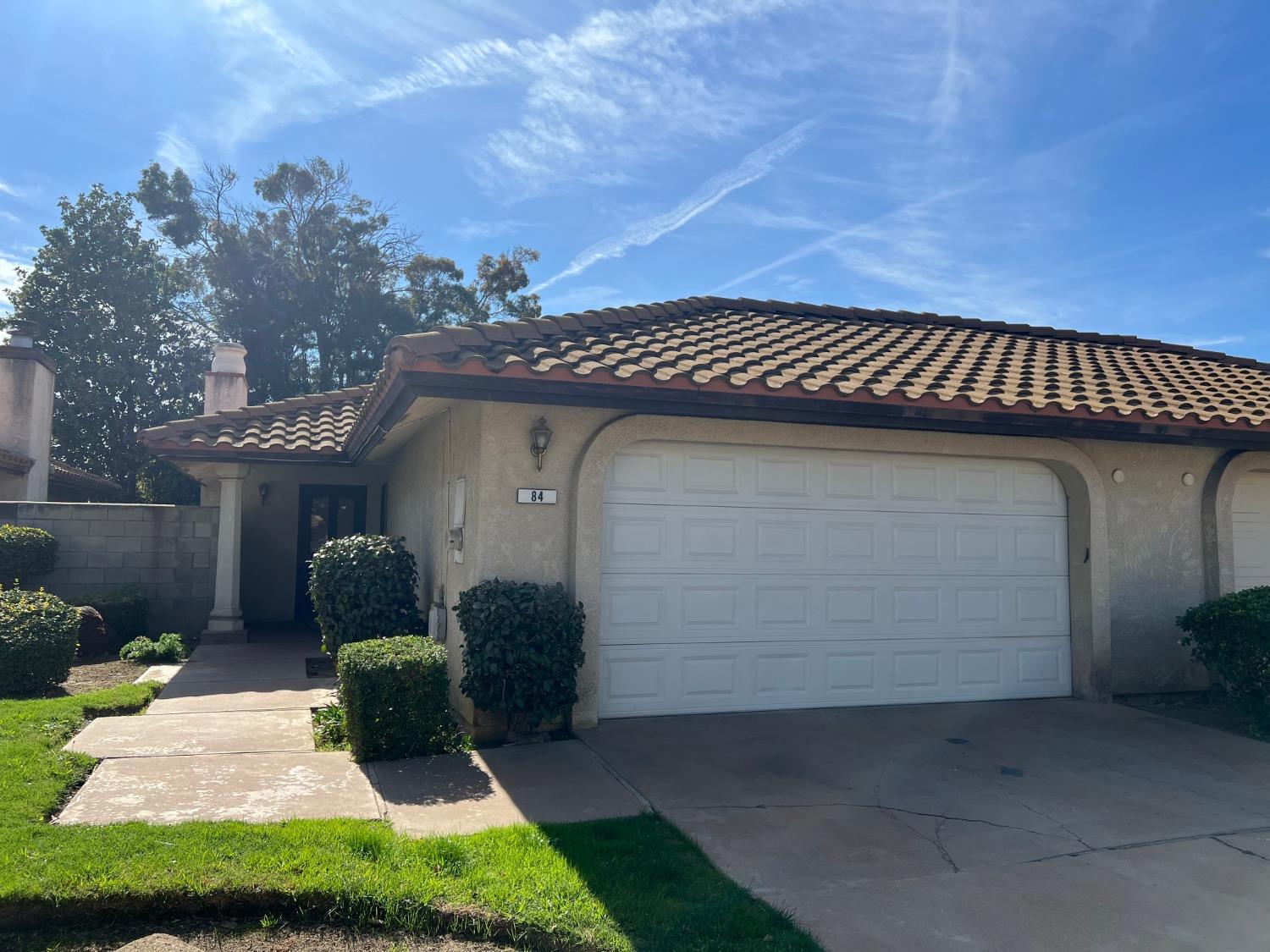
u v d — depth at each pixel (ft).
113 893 12.92
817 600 28.43
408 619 33.88
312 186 107.65
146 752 21.70
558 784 20.08
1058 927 13.85
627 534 26.50
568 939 12.87
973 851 16.88
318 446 44.68
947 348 36.09
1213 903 14.87
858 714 27.66
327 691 31.17
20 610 30.09
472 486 25.81
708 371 24.68
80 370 100.32
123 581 44.83
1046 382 30.66
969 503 30.35
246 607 53.98
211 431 44.86
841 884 15.21
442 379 21.72
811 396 24.41
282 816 17.22
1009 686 30.48
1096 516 30.78
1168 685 31.65
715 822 17.98
